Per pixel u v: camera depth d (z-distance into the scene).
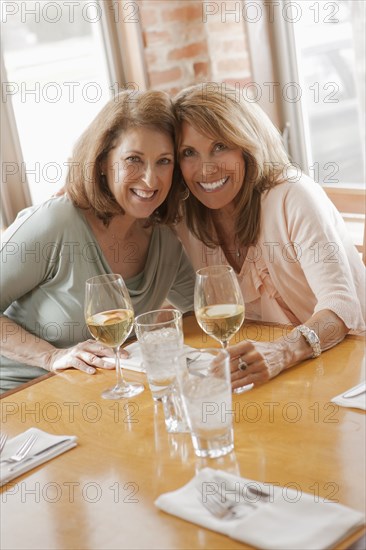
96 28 3.27
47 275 1.95
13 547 1.07
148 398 1.49
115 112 1.85
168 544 1.02
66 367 1.72
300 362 1.56
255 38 3.20
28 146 3.15
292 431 1.28
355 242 2.92
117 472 1.23
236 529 1.00
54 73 3.18
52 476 1.25
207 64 3.42
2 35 3.01
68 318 1.95
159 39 3.34
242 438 1.28
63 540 1.06
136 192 1.89
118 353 1.55
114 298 1.52
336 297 1.72
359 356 1.55
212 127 1.86
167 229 2.09
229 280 1.49
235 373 1.48
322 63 3.21
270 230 1.95
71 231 1.92
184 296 2.20
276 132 2.01
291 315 2.02
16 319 2.02
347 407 1.33
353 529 0.98
